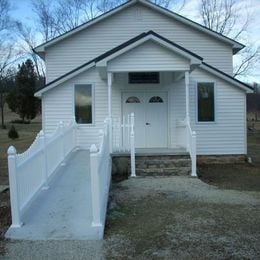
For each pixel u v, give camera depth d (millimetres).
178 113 16859
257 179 12859
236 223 7180
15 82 62375
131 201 9133
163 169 12781
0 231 6883
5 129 49000
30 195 7836
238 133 17078
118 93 16766
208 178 13008
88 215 7332
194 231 6727
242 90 17016
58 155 11281
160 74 16812
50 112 16672
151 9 18297
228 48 18562
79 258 5617
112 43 18234
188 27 18422
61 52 18266
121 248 6008
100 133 9148
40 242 6293
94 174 6785
